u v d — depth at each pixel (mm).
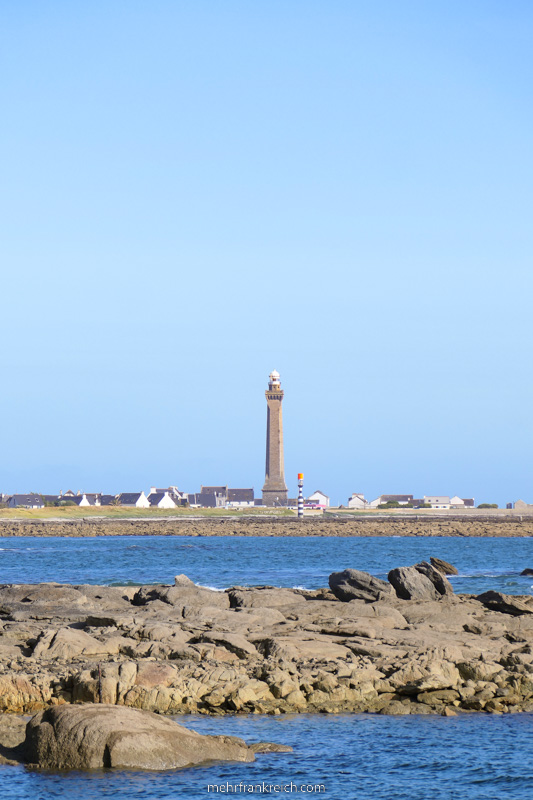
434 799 25547
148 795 25000
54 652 39562
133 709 28609
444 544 187000
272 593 58312
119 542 192000
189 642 42469
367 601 58469
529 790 26344
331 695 35250
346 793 25734
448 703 35344
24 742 28062
